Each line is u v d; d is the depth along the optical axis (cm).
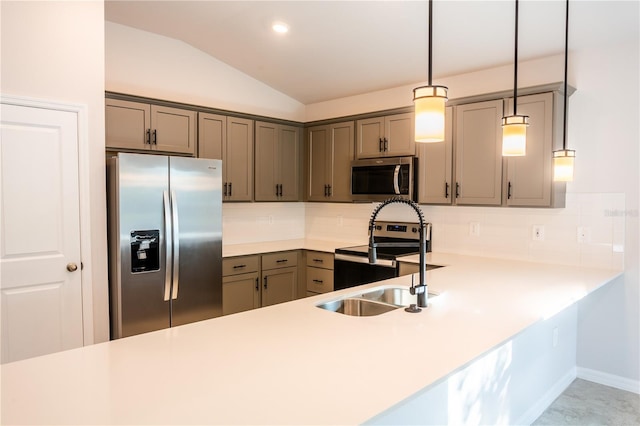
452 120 357
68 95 268
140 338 156
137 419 99
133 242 293
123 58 365
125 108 340
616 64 303
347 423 98
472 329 167
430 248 401
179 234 317
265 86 466
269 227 482
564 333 310
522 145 189
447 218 393
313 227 507
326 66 401
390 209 436
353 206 465
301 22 329
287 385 117
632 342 305
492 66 357
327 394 112
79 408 104
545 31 295
